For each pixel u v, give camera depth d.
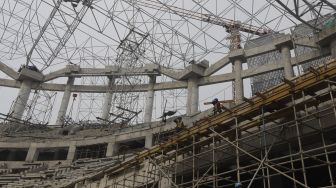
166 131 40.69
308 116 14.81
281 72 45.56
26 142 49.59
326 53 39.00
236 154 17.20
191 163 21.44
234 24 54.03
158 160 23.33
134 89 57.44
